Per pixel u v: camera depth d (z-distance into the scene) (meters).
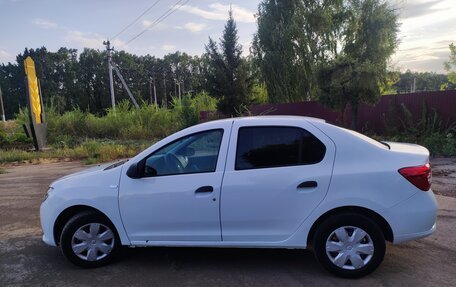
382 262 4.67
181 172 4.55
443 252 4.95
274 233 4.32
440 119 14.73
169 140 4.64
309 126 4.39
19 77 108.19
